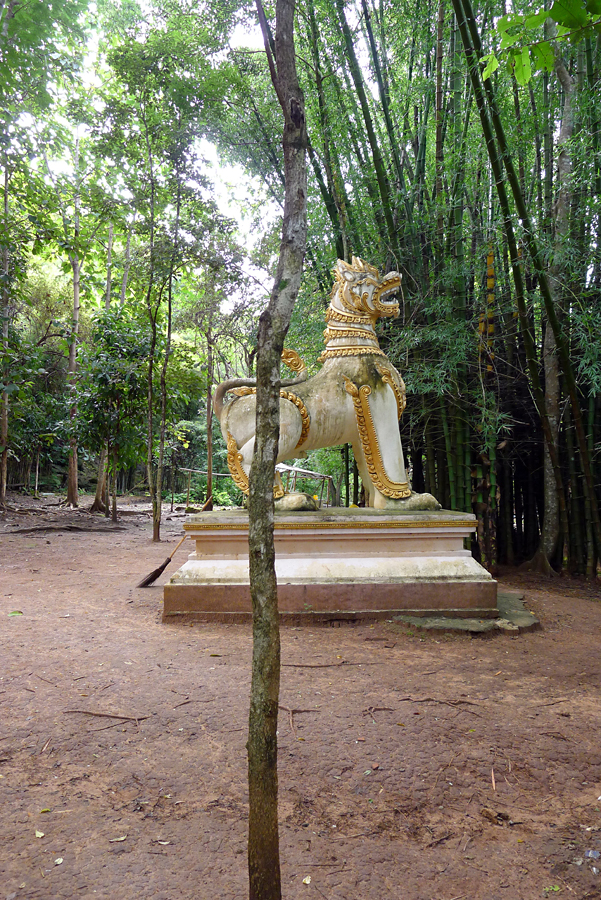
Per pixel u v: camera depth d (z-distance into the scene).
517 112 6.01
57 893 1.67
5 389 10.59
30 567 6.75
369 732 2.69
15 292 10.44
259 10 1.71
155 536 9.58
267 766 1.43
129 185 9.12
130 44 8.26
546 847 1.94
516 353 6.98
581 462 6.27
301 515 4.70
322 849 1.90
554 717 2.89
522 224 5.18
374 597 4.52
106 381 10.84
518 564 7.06
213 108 8.22
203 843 1.91
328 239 7.06
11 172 10.44
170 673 3.38
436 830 2.02
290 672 3.44
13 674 3.30
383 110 6.27
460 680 3.36
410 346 6.06
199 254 8.68
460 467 6.38
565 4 2.33
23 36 9.55
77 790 2.20
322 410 5.05
